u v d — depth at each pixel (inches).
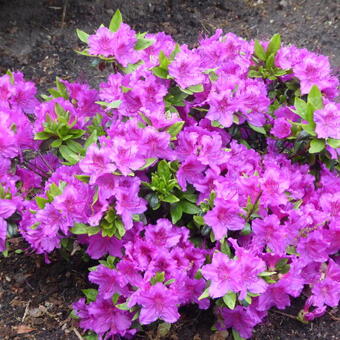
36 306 28.1
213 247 26.4
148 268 23.5
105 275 24.0
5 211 24.5
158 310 22.8
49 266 29.7
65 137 25.6
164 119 24.3
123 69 27.8
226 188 24.2
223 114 25.8
